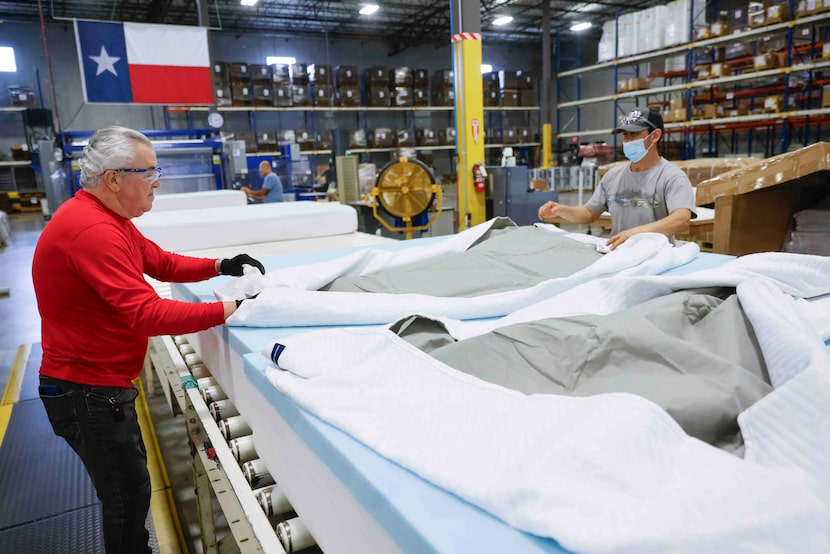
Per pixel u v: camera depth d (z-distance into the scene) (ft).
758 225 11.26
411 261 7.49
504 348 3.86
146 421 10.12
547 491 2.27
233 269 6.46
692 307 4.05
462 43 19.92
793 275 4.95
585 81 57.36
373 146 48.39
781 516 1.99
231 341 5.31
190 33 21.95
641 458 2.38
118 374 4.99
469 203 20.98
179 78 22.02
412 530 2.40
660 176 8.73
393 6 48.14
